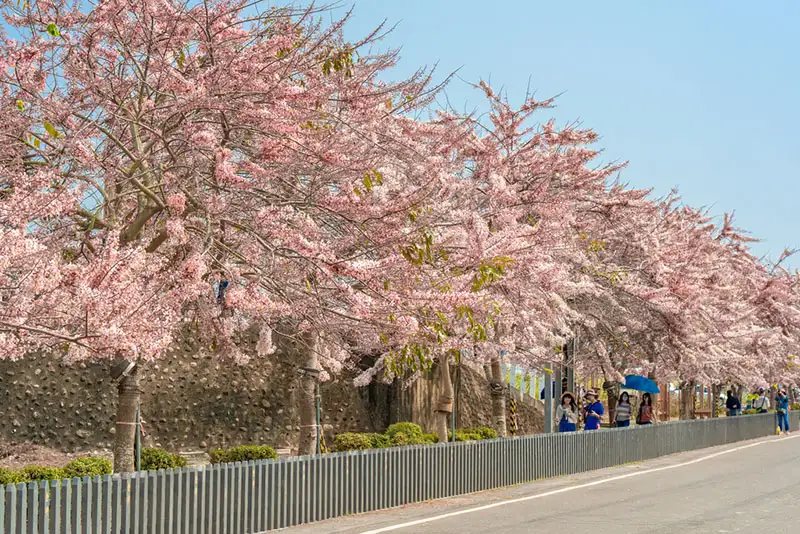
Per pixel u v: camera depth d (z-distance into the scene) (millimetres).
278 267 12289
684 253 27172
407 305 12195
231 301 11094
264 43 11828
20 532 9008
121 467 12844
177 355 27297
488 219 16438
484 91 19812
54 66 11570
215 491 11344
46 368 25078
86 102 11938
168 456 17844
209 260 11922
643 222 25141
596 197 22297
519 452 18312
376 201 12609
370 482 14055
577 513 13406
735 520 12523
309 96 12055
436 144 15273
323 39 11805
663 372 31797
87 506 9648
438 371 32969
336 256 12477
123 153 13297
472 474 16688
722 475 19422
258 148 12734
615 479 18828
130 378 13047
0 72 10594
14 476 14312
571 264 22406
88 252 13547
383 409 31438
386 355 14703
